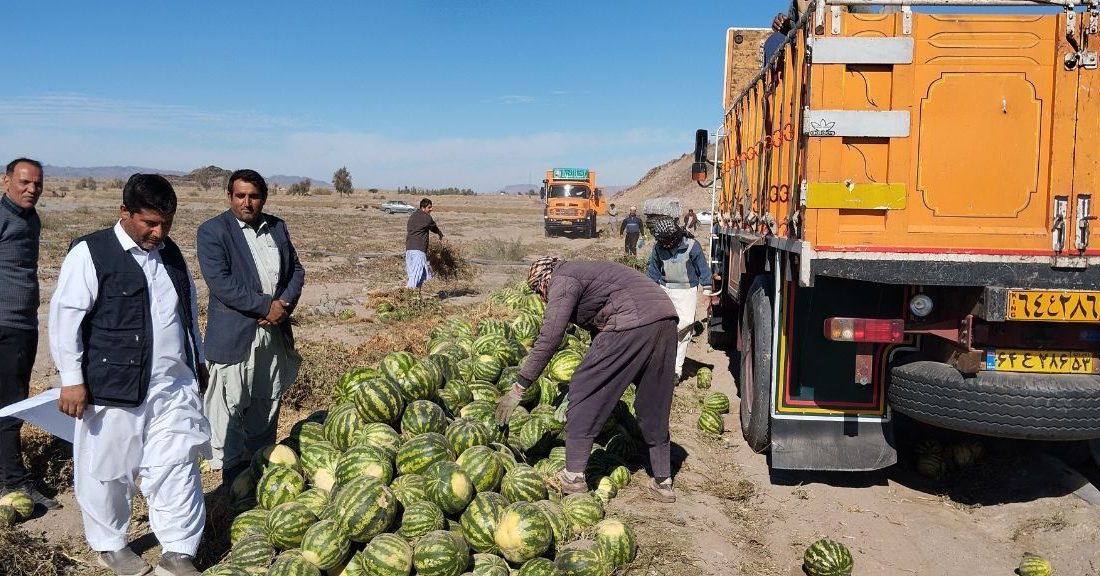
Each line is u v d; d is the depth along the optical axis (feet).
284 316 18.34
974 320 16.88
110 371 13.89
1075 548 16.67
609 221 171.22
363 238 110.93
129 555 14.87
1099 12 16.12
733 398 28.35
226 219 17.98
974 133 16.81
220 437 18.07
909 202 17.01
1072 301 16.10
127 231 14.17
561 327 17.03
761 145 24.85
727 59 36.42
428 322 37.32
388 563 13.80
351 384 20.26
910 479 20.81
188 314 15.29
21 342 17.58
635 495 18.79
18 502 17.28
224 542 16.10
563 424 20.04
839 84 16.84
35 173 17.61
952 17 16.65
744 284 26.25
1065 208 16.58
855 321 17.74
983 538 17.52
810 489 19.94
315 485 16.99
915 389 17.53
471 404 20.18
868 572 15.87
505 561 14.80
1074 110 16.47
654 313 17.08
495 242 88.99
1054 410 16.28
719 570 15.62
